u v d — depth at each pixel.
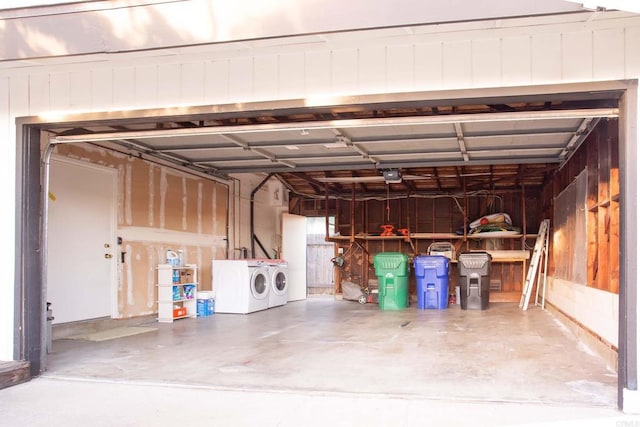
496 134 5.96
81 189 6.42
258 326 7.15
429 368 4.56
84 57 4.02
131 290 7.21
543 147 6.67
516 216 10.82
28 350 4.38
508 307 9.43
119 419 3.35
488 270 9.09
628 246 3.37
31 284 4.46
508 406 3.50
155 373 4.47
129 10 3.56
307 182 11.46
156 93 4.28
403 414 3.37
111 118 4.36
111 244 6.89
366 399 3.70
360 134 6.06
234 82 4.13
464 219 10.44
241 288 8.60
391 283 9.43
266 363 4.82
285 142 6.45
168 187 8.07
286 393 3.87
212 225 9.31
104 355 5.20
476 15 3.08
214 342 5.90
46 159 4.75
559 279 7.84
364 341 5.93
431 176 9.87
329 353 5.25
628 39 3.43
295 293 11.16
